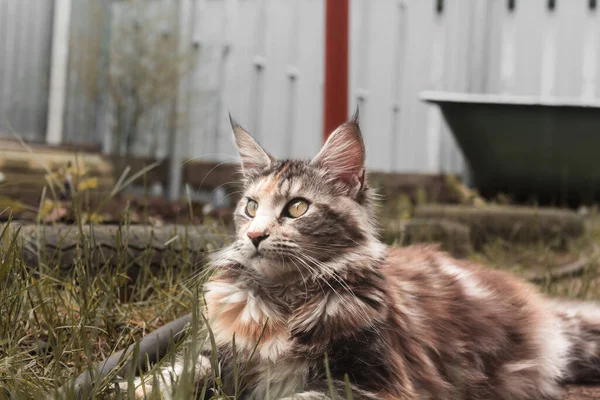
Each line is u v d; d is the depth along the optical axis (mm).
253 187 986
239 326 908
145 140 2369
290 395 854
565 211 2045
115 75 2270
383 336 884
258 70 2684
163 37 2389
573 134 2090
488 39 2826
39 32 2047
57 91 2080
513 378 1013
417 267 1051
